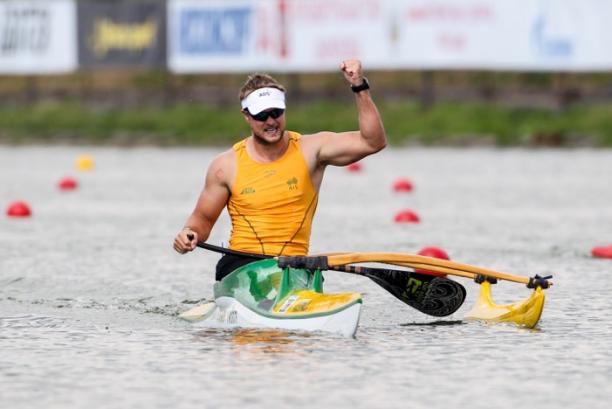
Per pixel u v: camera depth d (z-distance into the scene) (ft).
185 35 357.82
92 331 110.63
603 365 95.35
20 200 235.81
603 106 384.68
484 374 92.12
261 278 110.73
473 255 159.84
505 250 164.76
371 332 109.29
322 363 95.20
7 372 93.56
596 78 421.59
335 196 242.58
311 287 110.83
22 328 112.47
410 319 116.67
